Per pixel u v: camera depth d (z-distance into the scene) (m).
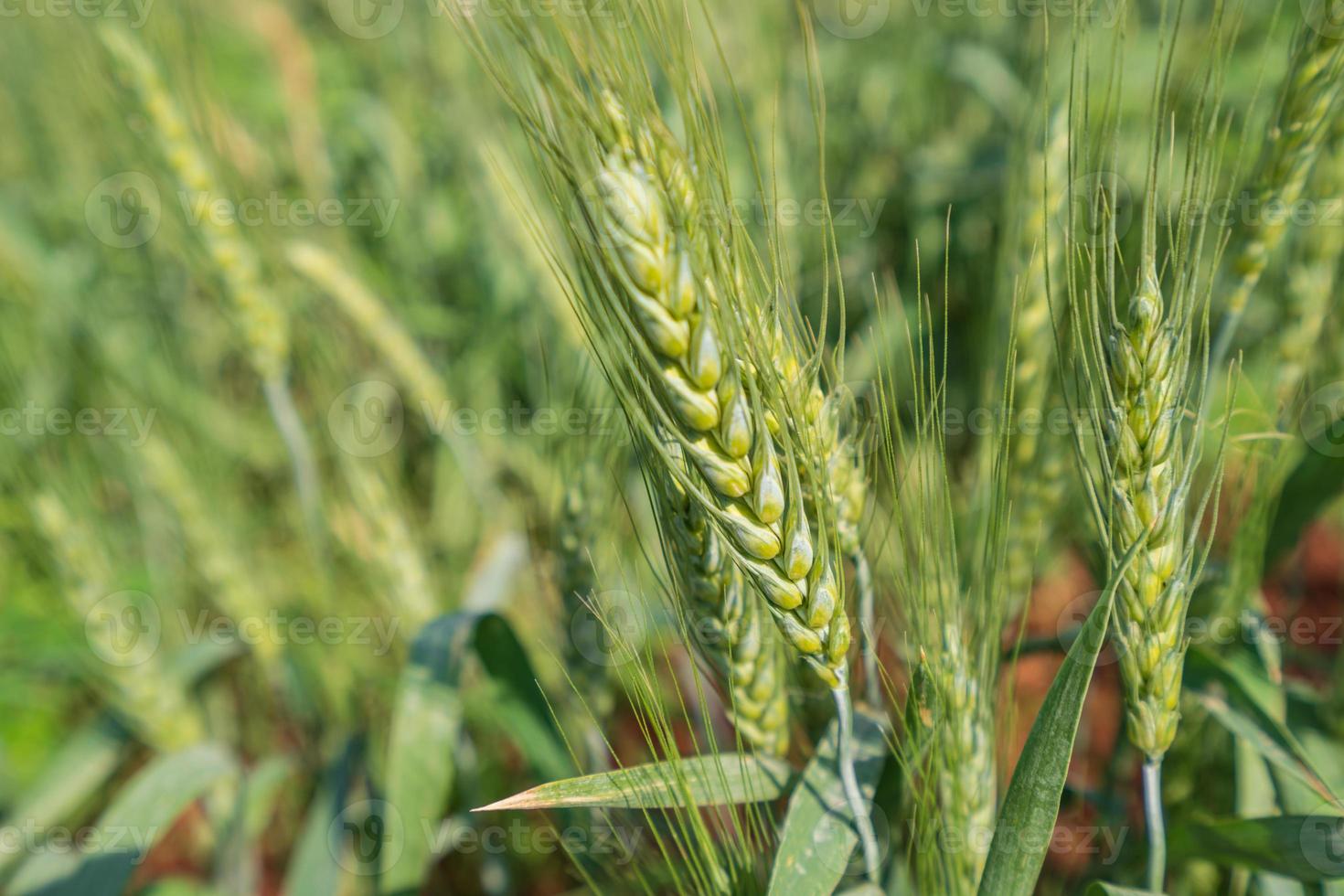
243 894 0.53
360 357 0.67
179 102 0.55
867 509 0.42
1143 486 0.39
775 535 0.37
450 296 0.81
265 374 0.56
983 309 0.60
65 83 0.71
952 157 0.76
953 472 0.60
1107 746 0.59
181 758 0.51
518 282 0.67
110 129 0.58
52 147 0.79
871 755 0.41
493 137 0.67
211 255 0.53
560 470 0.47
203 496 0.61
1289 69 0.42
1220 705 0.43
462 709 0.50
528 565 0.58
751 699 0.42
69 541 0.53
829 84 0.79
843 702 0.39
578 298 0.38
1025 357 0.46
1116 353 0.38
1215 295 0.49
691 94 0.38
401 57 0.77
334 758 0.51
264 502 0.77
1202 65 0.39
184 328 0.76
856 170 0.78
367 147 0.81
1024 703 0.61
